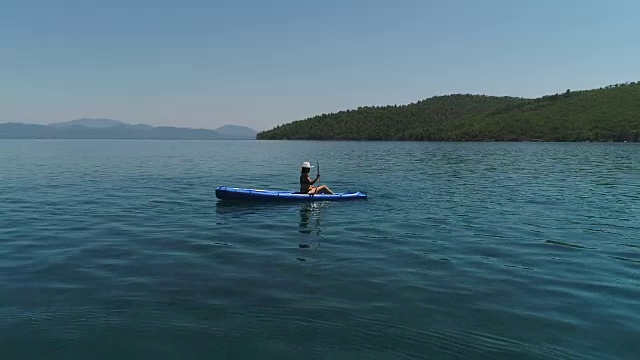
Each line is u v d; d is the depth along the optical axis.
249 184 24.91
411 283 8.38
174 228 13.10
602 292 7.97
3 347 5.85
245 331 6.32
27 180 26.11
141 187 23.08
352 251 10.66
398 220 14.43
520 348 5.92
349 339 6.12
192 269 9.13
